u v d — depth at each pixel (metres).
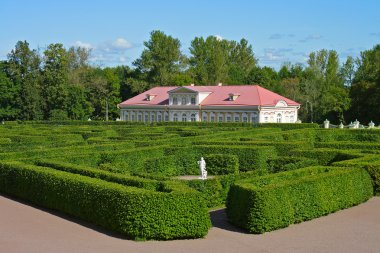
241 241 13.89
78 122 70.62
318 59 91.88
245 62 122.81
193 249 13.13
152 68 97.19
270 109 67.56
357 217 16.77
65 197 17.30
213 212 17.70
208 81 101.12
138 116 80.50
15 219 16.66
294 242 13.74
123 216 14.31
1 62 83.31
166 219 14.05
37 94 81.75
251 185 15.54
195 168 28.50
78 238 14.22
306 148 28.20
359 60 94.00
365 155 23.64
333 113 79.62
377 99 72.12
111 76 97.44
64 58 83.88
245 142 30.62
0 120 82.50
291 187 15.76
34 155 24.91
